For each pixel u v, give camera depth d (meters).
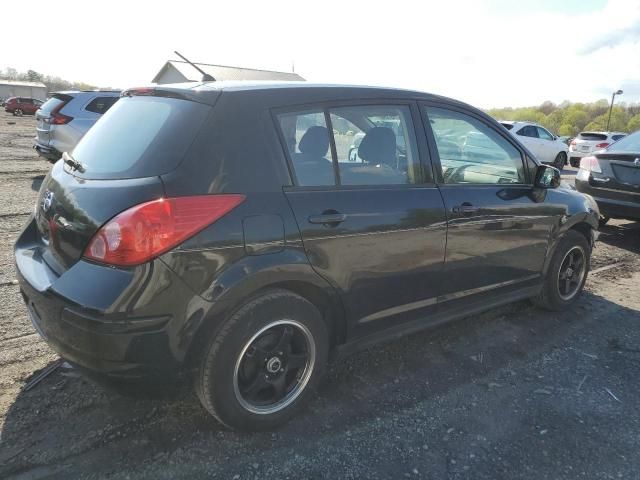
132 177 2.23
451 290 3.30
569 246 4.17
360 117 2.86
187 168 2.21
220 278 2.22
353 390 3.01
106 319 2.05
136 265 2.06
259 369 2.52
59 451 2.36
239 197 2.29
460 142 3.36
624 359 3.54
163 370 2.20
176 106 2.46
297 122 2.59
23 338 3.39
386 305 2.95
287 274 2.43
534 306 4.43
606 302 4.60
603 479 2.36
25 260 2.59
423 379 3.17
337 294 2.68
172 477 2.25
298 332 2.61
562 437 2.65
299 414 2.74
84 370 2.19
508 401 2.96
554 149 17.86
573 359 3.51
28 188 8.66
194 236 2.15
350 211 2.65
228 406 2.40
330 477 2.30
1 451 2.33
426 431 2.65
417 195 2.99
